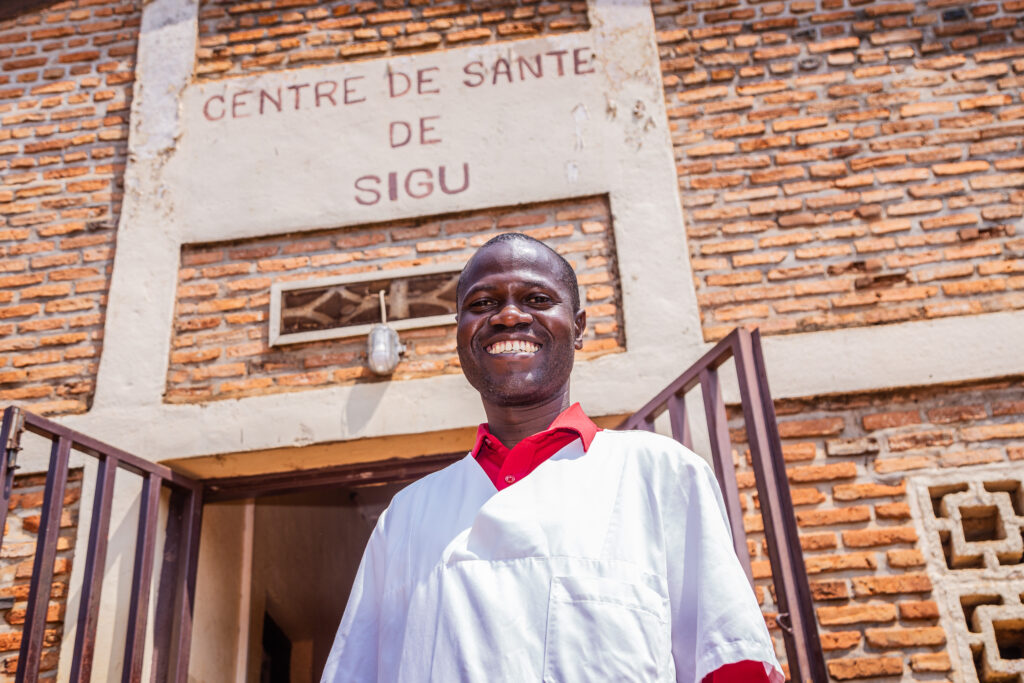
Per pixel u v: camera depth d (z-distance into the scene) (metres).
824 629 2.90
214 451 3.32
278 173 3.81
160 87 4.03
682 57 3.87
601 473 1.29
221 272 3.68
